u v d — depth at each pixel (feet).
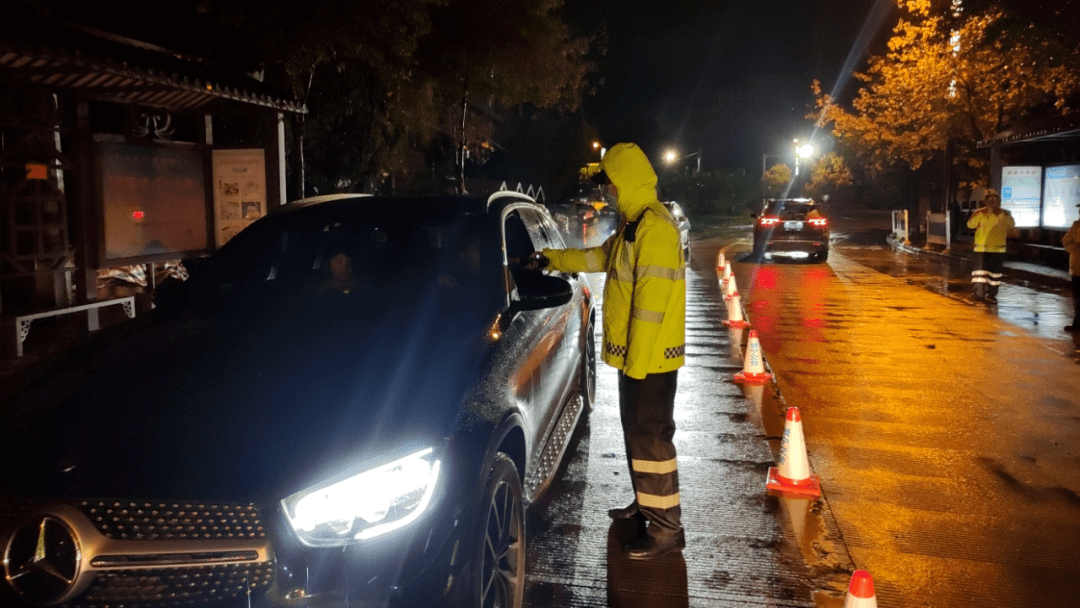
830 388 24.72
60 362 10.77
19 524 7.88
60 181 28.66
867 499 15.88
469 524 8.91
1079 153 63.87
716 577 12.63
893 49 85.97
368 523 8.11
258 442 8.48
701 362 28.53
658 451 12.92
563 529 14.39
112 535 7.80
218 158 31.22
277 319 12.04
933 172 106.22
